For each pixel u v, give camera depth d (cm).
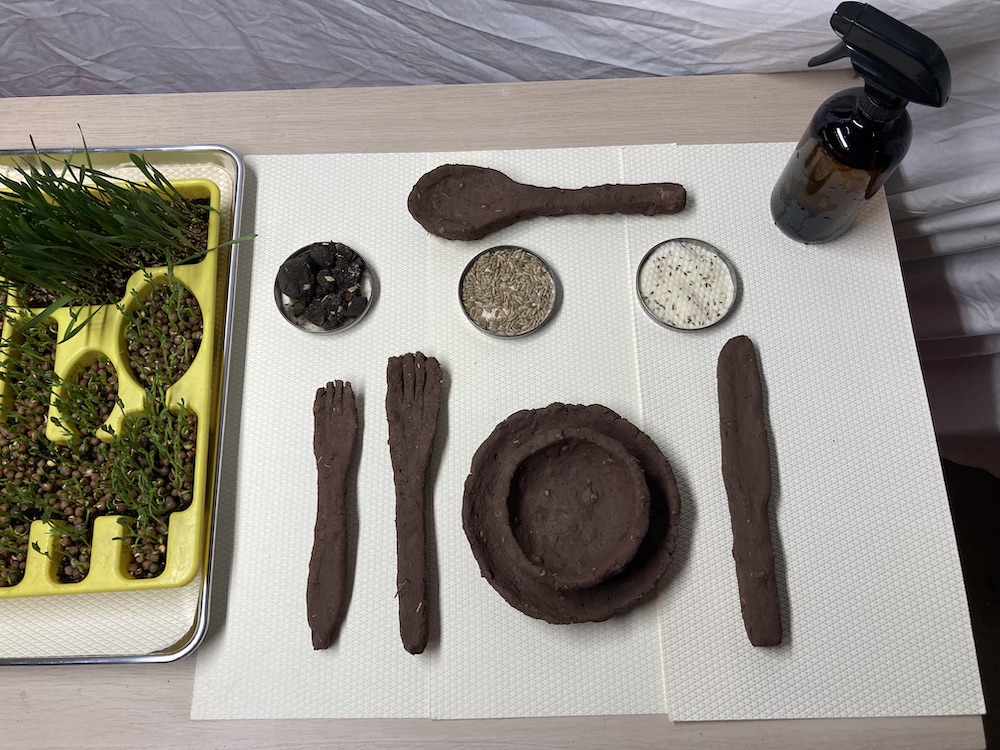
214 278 51
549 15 56
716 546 47
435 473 48
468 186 53
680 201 52
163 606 47
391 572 47
